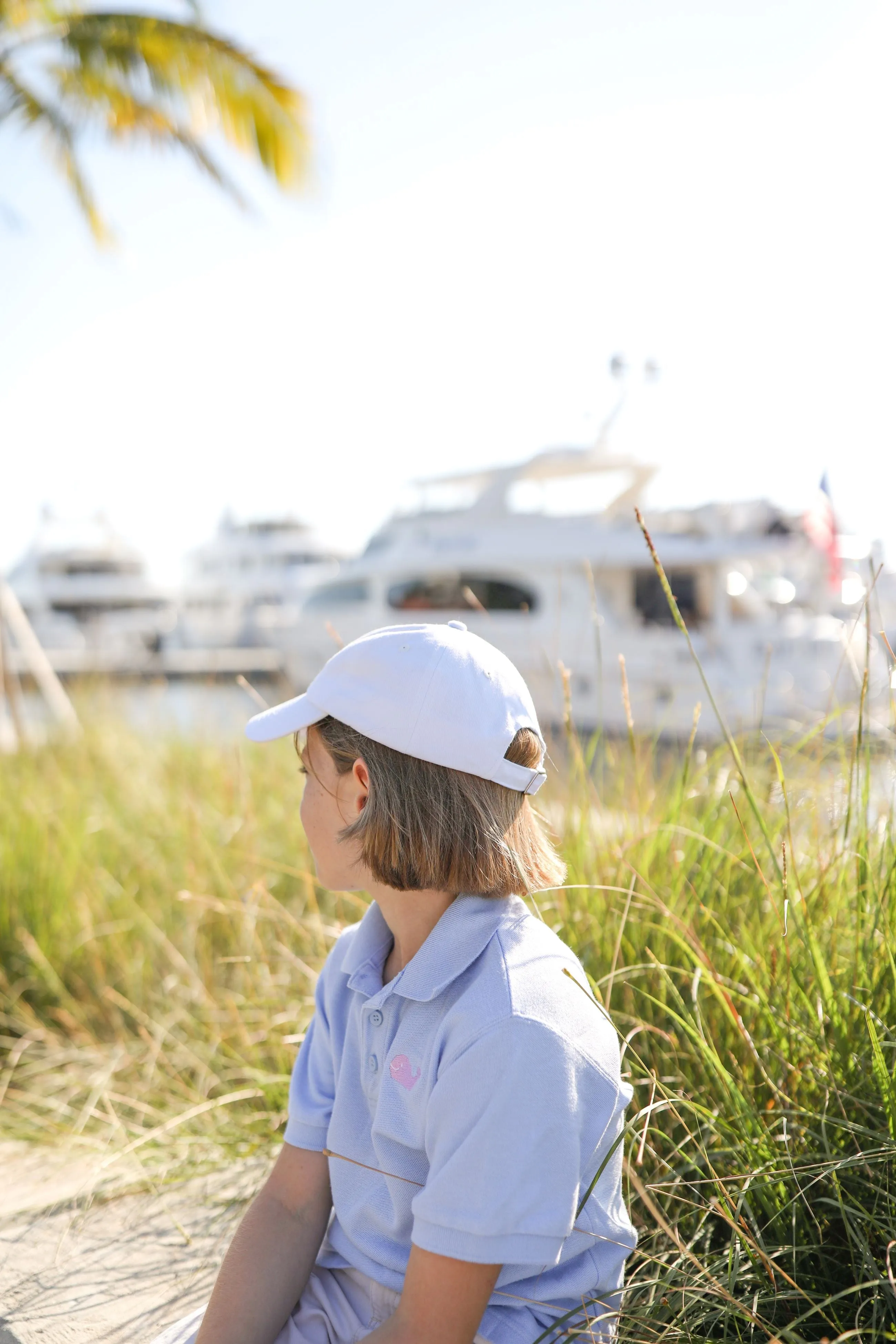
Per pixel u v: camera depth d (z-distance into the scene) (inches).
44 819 146.0
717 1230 63.6
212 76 296.7
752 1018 68.7
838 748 80.4
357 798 46.5
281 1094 89.3
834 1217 57.8
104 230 346.6
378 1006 45.2
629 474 563.2
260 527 1425.9
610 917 77.8
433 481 633.0
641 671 449.1
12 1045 113.5
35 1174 86.2
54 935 128.2
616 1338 47.6
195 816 141.6
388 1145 44.3
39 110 319.9
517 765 44.9
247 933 115.9
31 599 1290.6
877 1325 52.4
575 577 520.7
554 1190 39.6
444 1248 39.2
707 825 84.1
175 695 243.6
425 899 46.1
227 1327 48.0
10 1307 65.9
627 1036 69.2
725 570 517.0
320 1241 51.0
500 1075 39.7
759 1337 53.6
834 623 503.8
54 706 237.6
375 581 595.5
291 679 644.7
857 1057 61.5
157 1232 75.2
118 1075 105.2
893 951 63.4
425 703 43.8
